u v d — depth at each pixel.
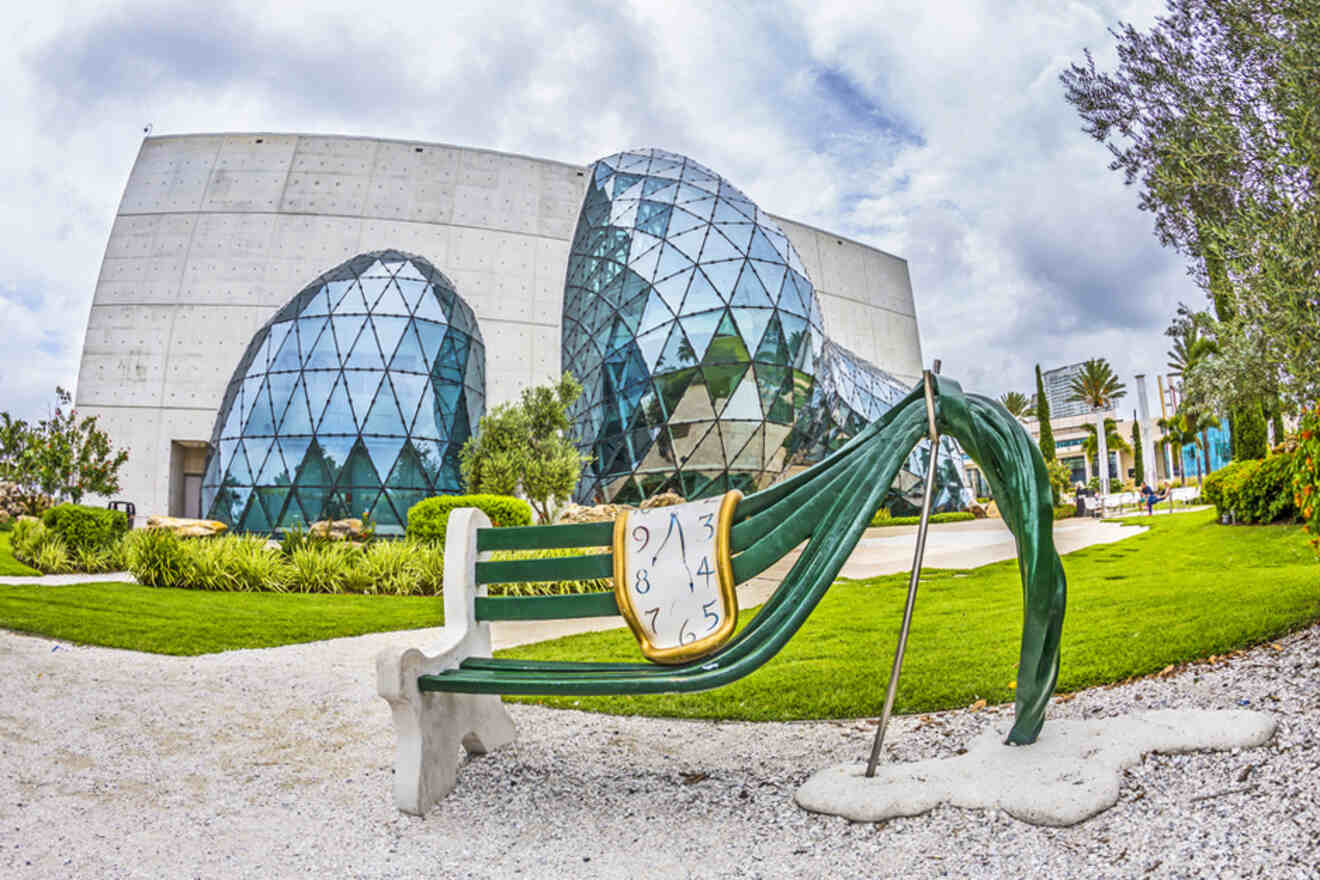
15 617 8.06
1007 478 3.51
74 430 21.94
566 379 19.52
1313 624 5.30
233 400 22.81
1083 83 5.23
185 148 32.22
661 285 23.78
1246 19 4.24
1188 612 6.52
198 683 5.92
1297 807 2.66
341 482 21.00
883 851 2.76
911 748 3.95
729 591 3.25
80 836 3.17
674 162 28.30
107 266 30.53
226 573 12.33
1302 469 5.38
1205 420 39.16
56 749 4.24
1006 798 2.92
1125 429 77.38
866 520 3.24
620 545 3.50
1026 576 3.41
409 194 32.53
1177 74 4.63
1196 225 4.78
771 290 23.94
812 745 4.20
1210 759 3.20
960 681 5.20
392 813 3.44
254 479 21.14
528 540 3.82
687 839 3.04
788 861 2.76
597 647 7.61
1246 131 4.29
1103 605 7.61
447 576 3.89
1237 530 14.87
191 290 30.42
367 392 21.84
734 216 25.30
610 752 4.27
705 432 22.41
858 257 41.59
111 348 29.66
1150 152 4.93
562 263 33.06
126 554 14.42
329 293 23.11
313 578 12.51
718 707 5.07
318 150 32.56
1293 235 3.97
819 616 8.68
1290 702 3.77
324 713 5.20
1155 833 2.64
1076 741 3.43
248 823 3.36
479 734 4.04
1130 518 26.98
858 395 30.47
